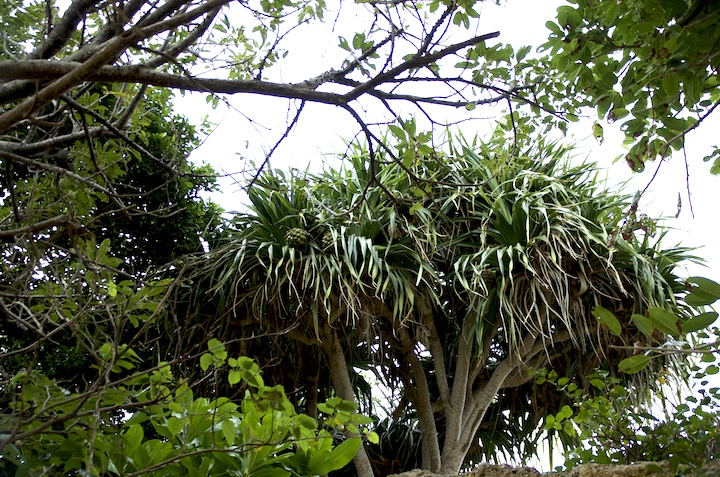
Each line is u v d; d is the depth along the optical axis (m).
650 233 5.26
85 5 2.28
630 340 5.35
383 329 5.87
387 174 5.46
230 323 5.40
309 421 2.32
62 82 1.62
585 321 5.15
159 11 2.41
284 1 3.11
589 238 5.08
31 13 2.80
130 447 2.29
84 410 2.21
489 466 3.40
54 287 2.66
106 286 2.53
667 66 2.44
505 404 6.29
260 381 2.37
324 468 2.38
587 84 2.72
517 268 5.32
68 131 3.77
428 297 5.48
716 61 2.42
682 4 2.34
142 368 5.32
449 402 5.36
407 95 2.18
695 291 1.70
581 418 3.34
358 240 5.27
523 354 5.29
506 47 2.62
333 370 5.35
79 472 2.15
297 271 5.35
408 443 6.28
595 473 2.81
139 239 5.86
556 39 2.70
